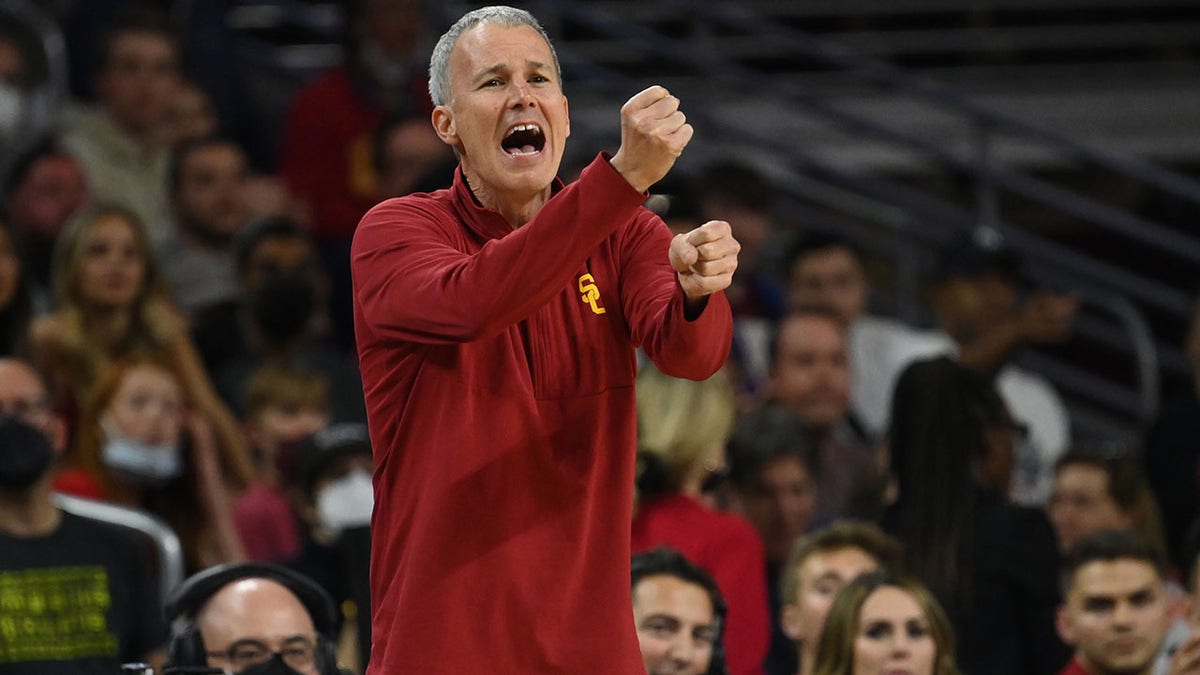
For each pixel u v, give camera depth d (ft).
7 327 73.00
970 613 55.67
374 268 30.04
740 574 54.49
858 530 55.93
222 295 81.25
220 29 105.29
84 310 69.51
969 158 111.86
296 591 46.57
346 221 96.02
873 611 51.24
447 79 30.60
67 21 104.63
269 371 67.72
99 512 57.93
